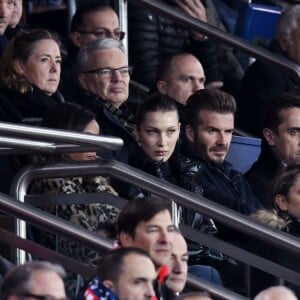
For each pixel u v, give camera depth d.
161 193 22.48
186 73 29.69
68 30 32.91
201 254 24.69
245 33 33.59
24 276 18.75
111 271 19.77
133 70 32.53
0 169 24.27
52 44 26.98
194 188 26.31
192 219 24.95
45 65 26.84
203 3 33.91
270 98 30.94
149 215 21.56
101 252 21.62
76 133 21.30
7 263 21.98
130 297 19.72
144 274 19.75
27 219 21.53
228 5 35.81
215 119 27.09
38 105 26.12
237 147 28.62
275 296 19.83
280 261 24.64
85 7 30.72
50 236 23.25
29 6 33.03
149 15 32.53
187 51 32.94
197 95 27.39
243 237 25.52
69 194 22.73
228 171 27.14
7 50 26.77
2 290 18.80
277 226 24.98
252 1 36.06
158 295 21.38
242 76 33.22
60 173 22.30
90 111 25.23
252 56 29.12
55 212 23.25
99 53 28.11
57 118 24.02
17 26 30.67
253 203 27.09
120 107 28.25
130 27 32.56
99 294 19.72
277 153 28.11
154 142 26.02
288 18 31.53
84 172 22.33
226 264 24.84
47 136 21.06
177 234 21.75
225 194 26.58
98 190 23.72
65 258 21.73
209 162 27.09
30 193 23.62
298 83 28.94
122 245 21.67
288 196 25.00
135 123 26.92
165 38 32.72
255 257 22.95
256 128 31.06
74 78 28.53
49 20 32.94
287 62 29.05
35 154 22.42
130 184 23.36
